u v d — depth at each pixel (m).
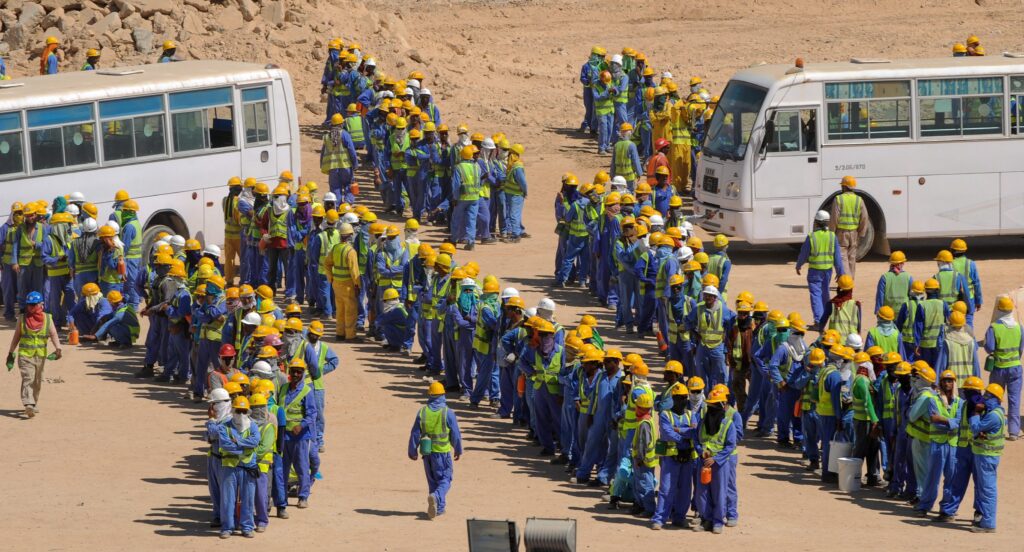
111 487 78.69
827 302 102.06
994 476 75.56
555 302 116.62
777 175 126.25
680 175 152.00
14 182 113.25
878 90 126.25
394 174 141.62
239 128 125.88
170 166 121.75
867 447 82.88
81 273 108.56
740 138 127.25
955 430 77.31
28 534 69.94
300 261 115.81
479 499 77.81
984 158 127.81
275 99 128.38
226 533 70.31
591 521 74.31
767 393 90.50
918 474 78.75
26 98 113.38
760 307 89.50
